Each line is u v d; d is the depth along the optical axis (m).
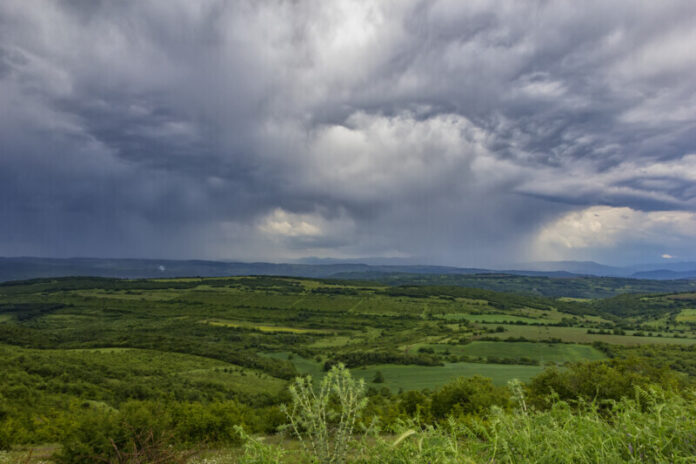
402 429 2.55
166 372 94.75
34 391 52.97
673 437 2.33
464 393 21.84
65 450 12.00
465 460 2.19
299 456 2.56
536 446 2.39
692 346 97.56
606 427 2.54
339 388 2.60
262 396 74.06
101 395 61.72
